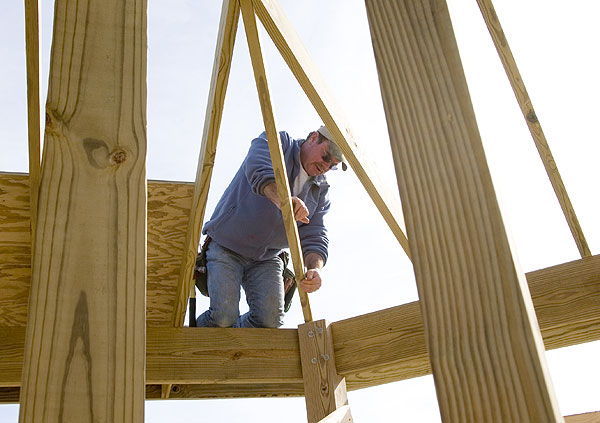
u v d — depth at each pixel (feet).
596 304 8.05
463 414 2.33
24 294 9.71
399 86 2.85
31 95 7.42
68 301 2.60
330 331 9.43
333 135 8.10
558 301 8.23
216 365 9.09
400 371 9.34
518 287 2.40
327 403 8.87
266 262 9.93
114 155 2.88
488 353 2.37
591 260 8.29
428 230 2.61
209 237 9.91
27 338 2.51
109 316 2.61
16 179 9.45
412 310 8.98
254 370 9.14
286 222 8.72
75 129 2.88
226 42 7.45
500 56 8.24
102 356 2.55
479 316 2.43
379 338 9.05
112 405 2.48
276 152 8.37
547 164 8.34
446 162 2.66
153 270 10.07
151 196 10.00
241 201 9.43
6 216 9.41
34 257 2.64
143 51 3.10
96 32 3.09
